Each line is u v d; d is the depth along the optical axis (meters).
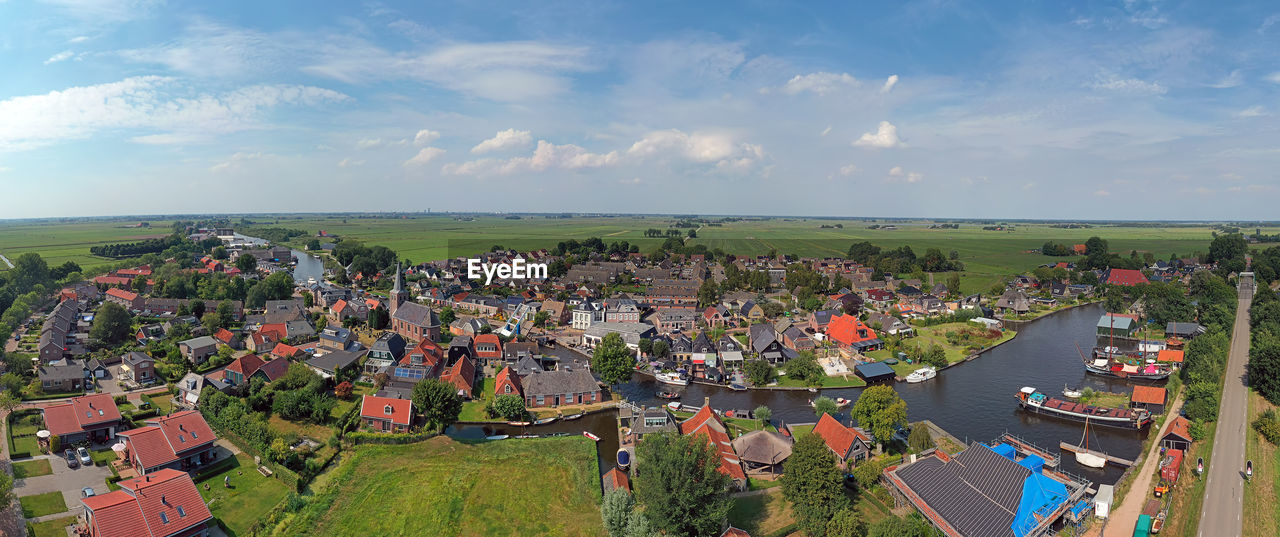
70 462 84.25
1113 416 111.19
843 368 146.62
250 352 152.12
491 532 74.56
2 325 152.00
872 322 192.00
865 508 79.19
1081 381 141.12
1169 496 81.19
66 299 195.00
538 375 121.75
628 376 129.25
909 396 130.00
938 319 198.38
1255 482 84.94
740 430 107.31
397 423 101.56
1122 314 194.75
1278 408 112.94
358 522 75.94
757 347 155.88
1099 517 76.56
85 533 67.56
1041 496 70.31
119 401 113.62
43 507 73.31
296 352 142.38
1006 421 115.12
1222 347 144.38
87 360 133.25
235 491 81.00
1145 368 141.12
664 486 69.25
